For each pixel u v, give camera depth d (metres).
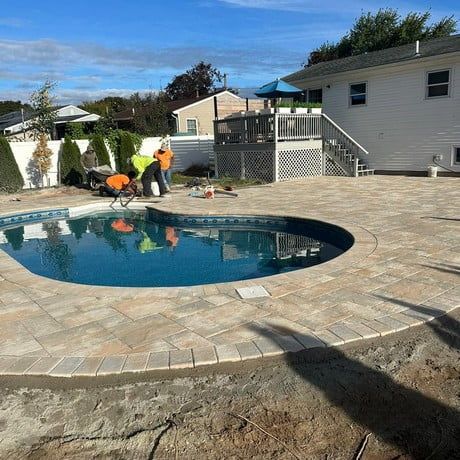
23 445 2.58
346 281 5.05
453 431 2.59
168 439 2.59
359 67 17.25
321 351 3.50
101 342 3.72
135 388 3.09
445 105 15.23
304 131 16.00
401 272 5.30
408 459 2.38
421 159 16.22
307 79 19.11
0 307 4.59
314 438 2.56
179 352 3.49
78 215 11.80
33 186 15.73
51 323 4.14
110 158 16.97
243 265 6.96
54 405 2.94
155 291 4.90
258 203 10.98
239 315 4.18
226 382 3.14
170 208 10.76
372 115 17.39
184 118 31.30
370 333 3.74
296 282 5.06
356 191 12.42
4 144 14.62
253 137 15.79
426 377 3.15
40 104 17.41
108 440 2.60
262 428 2.66
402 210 9.30
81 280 6.43
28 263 7.42
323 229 8.51
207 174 16.64
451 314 4.14
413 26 32.75
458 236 6.92
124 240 8.95
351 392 2.99
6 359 3.47
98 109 44.81
